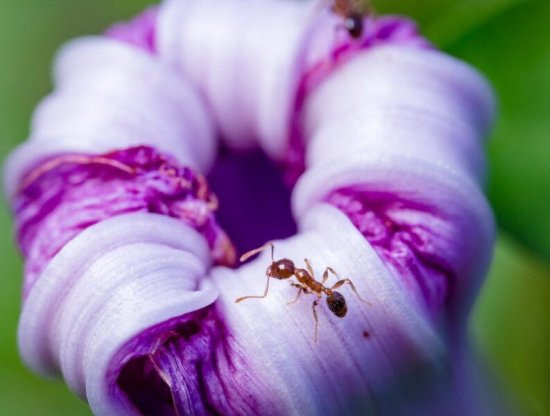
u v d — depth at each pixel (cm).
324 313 6
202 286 6
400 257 6
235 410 6
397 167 6
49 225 6
